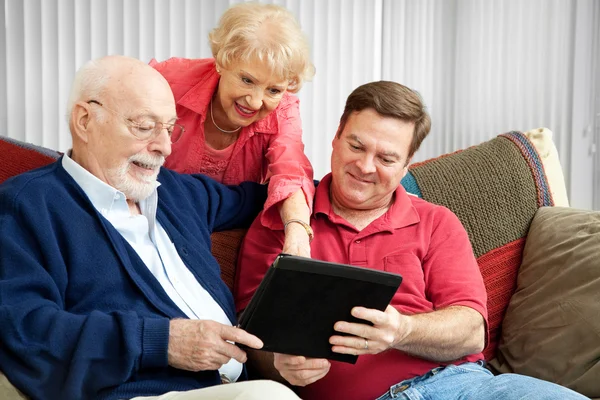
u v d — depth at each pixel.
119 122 1.75
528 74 3.66
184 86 2.20
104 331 1.54
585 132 3.64
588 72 3.62
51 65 3.43
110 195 1.77
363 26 3.66
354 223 2.03
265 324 1.58
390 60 3.69
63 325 1.53
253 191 2.16
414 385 1.81
